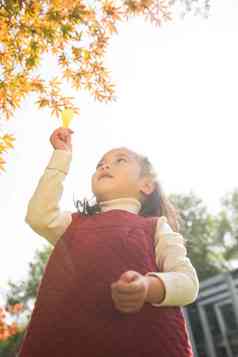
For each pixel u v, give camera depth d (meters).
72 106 2.92
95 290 1.06
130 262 1.12
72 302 1.05
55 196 1.27
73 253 1.16
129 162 1.46
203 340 12.95
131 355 0.98
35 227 1.27
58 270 1.14
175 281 1.02
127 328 1.01
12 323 9.06
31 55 2.84
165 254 1.19
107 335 0.99
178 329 1.10
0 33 2.79
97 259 1.12
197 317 13.32
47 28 2.80
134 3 2.85
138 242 1.18
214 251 27.30
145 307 1.06
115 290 0.82
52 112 2.88
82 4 2.78
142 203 1.60
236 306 11.29
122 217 1.27
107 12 2.91
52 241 1.30
